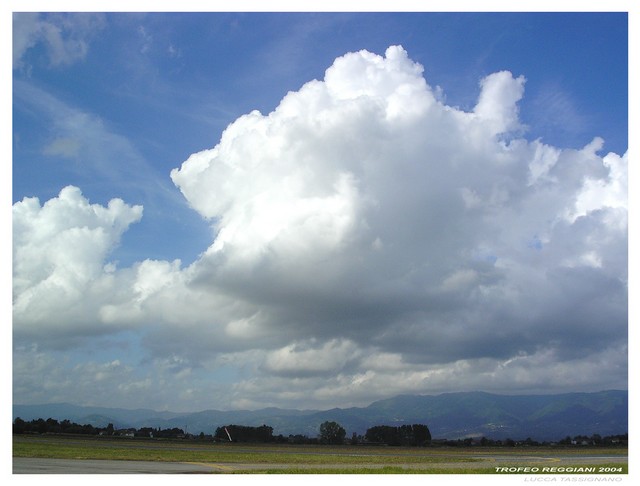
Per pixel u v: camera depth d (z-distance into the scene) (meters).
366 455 85.94
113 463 56.19
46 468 47.44
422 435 171.25
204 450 96.50
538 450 123.25
